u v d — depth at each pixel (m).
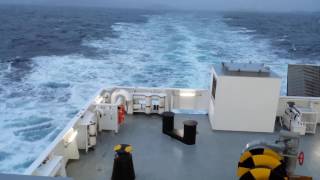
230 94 6.44
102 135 6.41
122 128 6.81
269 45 37.84
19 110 18.78
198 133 6.65
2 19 52.41
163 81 23.41
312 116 6.77
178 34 40.75
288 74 10.39
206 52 32.09
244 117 6.59
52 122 17.31
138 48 33.53
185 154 5.74
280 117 7.33
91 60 29.41
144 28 45.44
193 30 44.31
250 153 4.07
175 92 7.76
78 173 5.03
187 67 26.80
